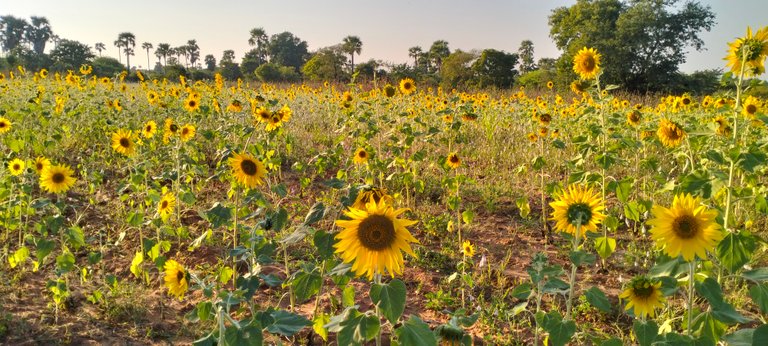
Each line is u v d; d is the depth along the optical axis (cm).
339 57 3378
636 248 500
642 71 3747
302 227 260
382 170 611
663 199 586
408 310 391
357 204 252
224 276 343
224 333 220
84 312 364
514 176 755
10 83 1407
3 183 479
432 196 676
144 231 523
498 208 631
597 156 439
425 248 501
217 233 524
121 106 927
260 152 592
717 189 326
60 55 4531
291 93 1472
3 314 345
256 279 290
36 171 500
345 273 242
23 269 422
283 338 343
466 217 499
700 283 233
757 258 436
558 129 828
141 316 365
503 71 4156
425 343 212
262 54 10375
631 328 363
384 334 349
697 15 3591
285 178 739
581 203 254
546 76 3819
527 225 578
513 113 1187
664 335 240
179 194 534
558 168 776
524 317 365
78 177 702
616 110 1062
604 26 3669
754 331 206
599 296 245
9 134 698
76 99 990
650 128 691
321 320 281
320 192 673
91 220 553
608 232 539
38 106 796
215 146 847
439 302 396
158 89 1346
